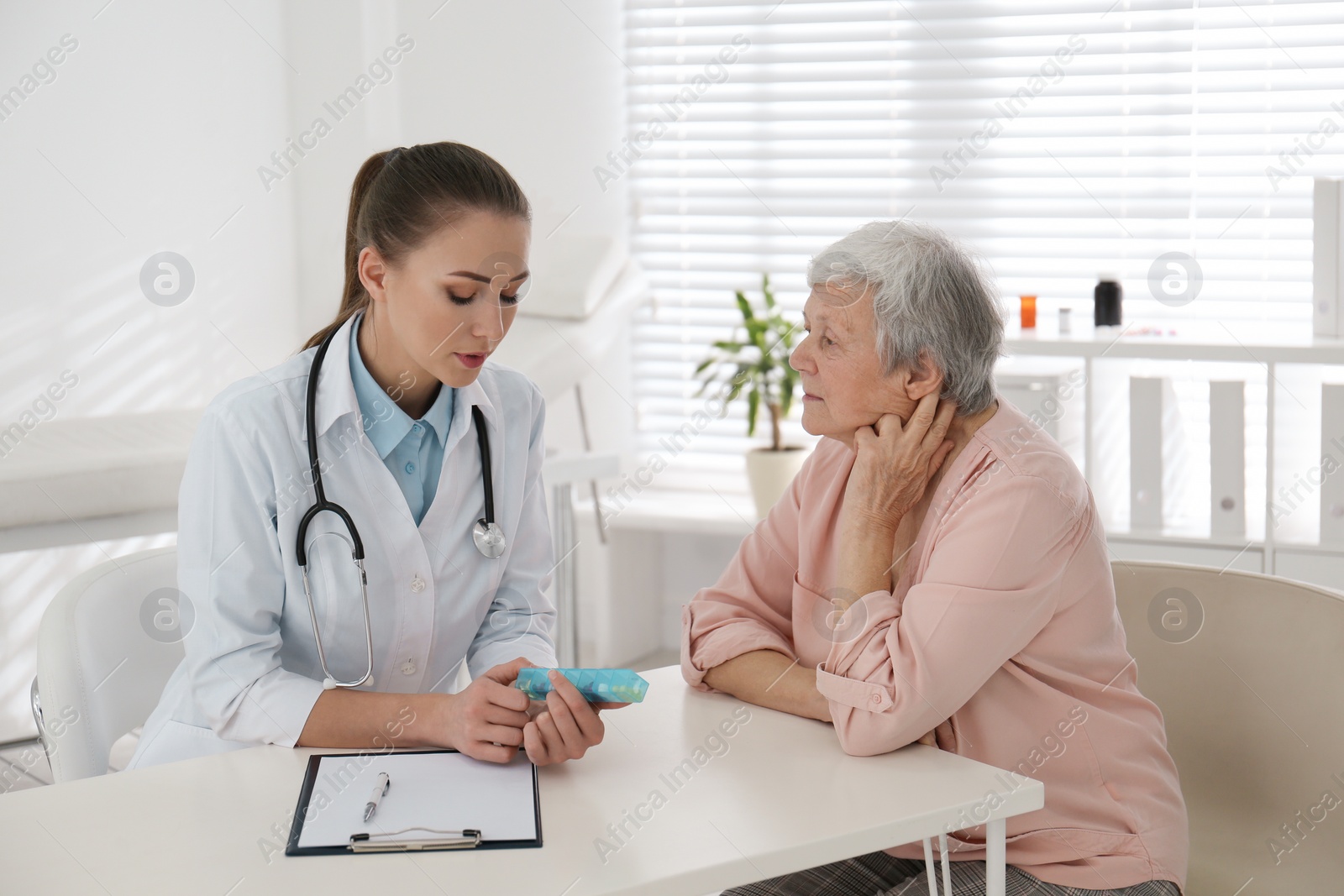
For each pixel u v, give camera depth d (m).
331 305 3.72
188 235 3.36
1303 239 3.12
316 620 1.38
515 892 0.97
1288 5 3.05
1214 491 2.78
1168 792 1.36
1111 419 3.02
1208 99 3.17
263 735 1.28
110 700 1.51
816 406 1.43
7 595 2.92
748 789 1.16
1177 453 2.96
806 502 1.53
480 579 1.50
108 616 1.53
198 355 3.42
